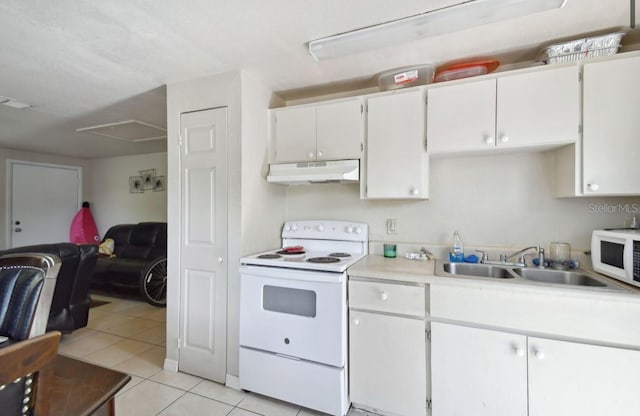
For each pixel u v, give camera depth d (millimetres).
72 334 2871
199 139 2129
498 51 1814
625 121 1516
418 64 1966
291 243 2477
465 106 1803
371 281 1711
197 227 2129
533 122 1660
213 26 1538
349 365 1753
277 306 1852
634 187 1498
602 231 1596
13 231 4645
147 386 2000
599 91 1554
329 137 2150
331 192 2512
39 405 601
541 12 1430
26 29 1548
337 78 2188
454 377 1537
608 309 1298
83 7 1376
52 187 5094
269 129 2332
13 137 3902
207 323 2084
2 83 2236
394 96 1978
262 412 1762
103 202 5449
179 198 2188
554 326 1370
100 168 5477
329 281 1703
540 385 1393
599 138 1551
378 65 1989
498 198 2051
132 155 5168
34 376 590
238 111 2021
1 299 886
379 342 1688
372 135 2031
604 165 1543
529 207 1978
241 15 1448
